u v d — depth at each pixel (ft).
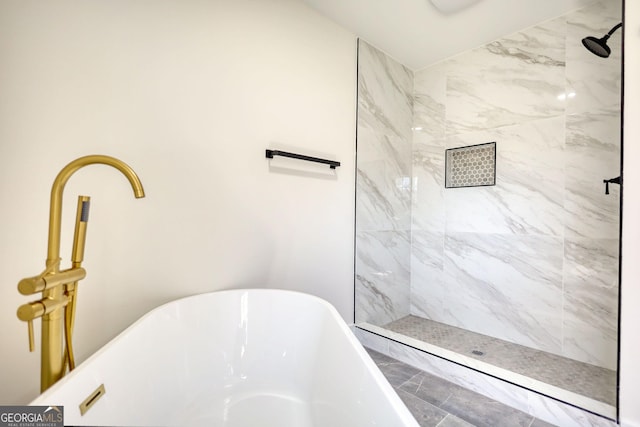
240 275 5.30
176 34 4.54
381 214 7.83
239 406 4.15
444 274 7.90
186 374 4.07
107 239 3.99
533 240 6.45
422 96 8.41
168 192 4.49
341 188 6.95
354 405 3.16
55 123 3.61
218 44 4.99
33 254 3.51
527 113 6.54
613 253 5.52
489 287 7.11
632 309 3.91
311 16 6.32
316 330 4.55
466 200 7.50
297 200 6.12
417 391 5.27
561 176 6.09
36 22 3.49
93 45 3.85
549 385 4.85
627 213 3.93
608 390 4.73
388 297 8.02
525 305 6.55
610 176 5.55
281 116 5.84
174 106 4.53
